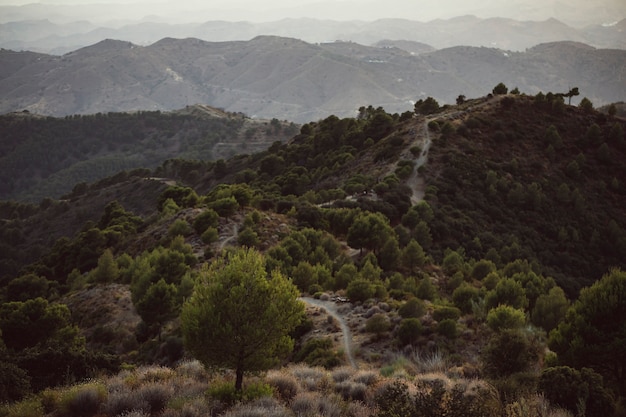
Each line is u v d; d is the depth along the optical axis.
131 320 42.00
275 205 78.31
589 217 87.06
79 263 77.88
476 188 89.88
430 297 36.25
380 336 23.78
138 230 95.56
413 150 98.38
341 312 30.30
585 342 12.85
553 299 28.59
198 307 11.50
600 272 75.00
